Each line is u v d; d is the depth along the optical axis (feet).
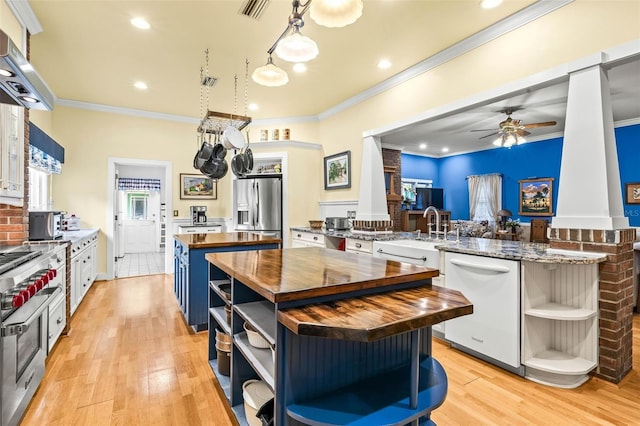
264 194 16.88
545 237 19.93
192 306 9.34
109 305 12.05
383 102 13.15
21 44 8.63
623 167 18.16
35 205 13.51
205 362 7.65
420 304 3.74
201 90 14.08
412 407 3.53
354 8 5.21
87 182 15.94
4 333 4.41
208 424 5.49
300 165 17.19
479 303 7.78
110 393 6.35
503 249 8.13
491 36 9.07
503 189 24.44
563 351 7.47
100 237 16.21
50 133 14.70
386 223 13.69
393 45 10.07
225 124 11.92
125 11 8.50
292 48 6.24
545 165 21.99
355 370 4.15
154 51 10.62
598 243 6.96
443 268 8.76
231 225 18.44
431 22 8.87
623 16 6.68
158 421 5.55
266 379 4.13
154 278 16.84
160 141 17.63
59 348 8.32
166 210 17.93
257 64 11.55
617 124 18.31
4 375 4.63
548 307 7.27
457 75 10.07
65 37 9.72
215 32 9.52
